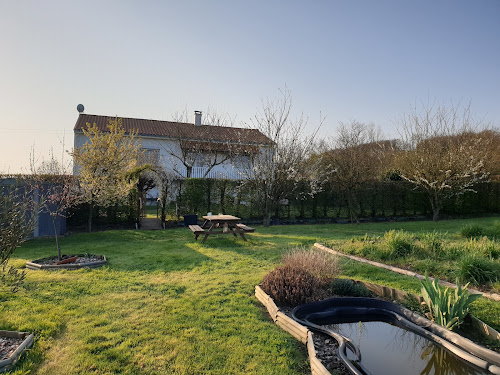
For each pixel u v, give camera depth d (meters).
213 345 3.90
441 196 17.66
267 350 3.81
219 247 9.88
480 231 10.48
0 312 4.66
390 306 5.04
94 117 24.88
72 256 8.35
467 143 17.59
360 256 8.47
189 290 5.83
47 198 10.93
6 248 4.11
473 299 4.38
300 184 17.20
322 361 3.49
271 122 15.55
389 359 3.78
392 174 20.12
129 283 6.18
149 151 23.33
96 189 12.51
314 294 5.29
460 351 3.70
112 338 4.02
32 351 3.64
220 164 24.16
